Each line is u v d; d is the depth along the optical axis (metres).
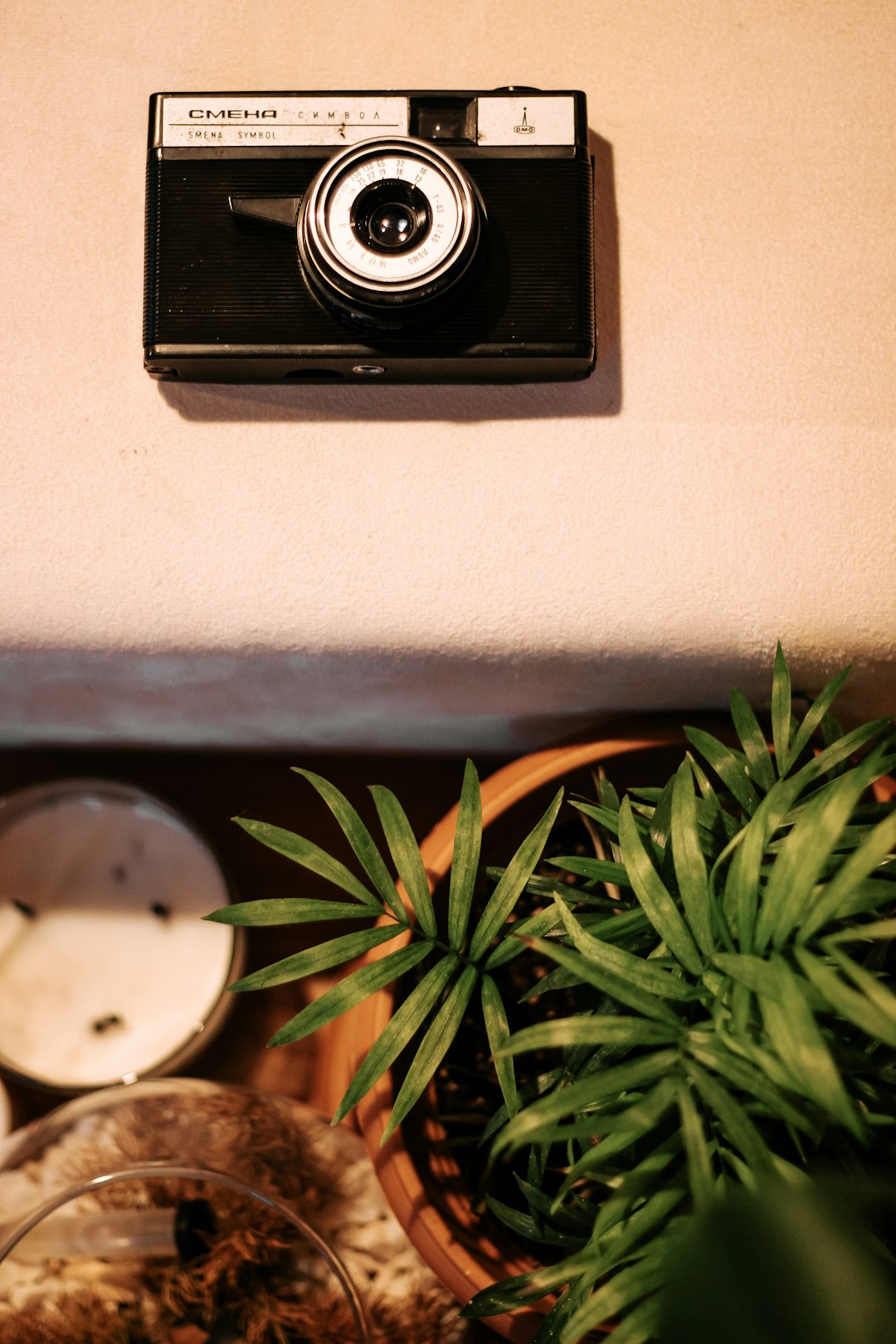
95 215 0.57
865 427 0.55
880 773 0.46
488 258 0.52
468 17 0.58
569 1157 0.46
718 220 0.57
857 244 0.57
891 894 0.38
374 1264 0.60
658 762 0.60
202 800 0.76
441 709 0.63
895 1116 0.42
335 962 0.46
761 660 0.56
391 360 0.53
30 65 0.58
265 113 0.53
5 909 0.70
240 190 0.52
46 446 0.56
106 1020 0.69
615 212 0.57
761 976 0.37
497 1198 0.57
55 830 0.72
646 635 0.55
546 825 0.47
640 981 0.40
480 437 0.55
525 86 0.54
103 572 0.55
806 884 0.37
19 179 0.57
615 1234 0.40
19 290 0.57
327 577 0.55
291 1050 0.73
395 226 0.53
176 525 0.55
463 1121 0.56
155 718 0.67
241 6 0.58
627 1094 0.44
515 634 0.55
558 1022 0.38
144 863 0.72
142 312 0.57
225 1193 0.59
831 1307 0.30
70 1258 0.58
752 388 0.56
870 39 0.58
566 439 0.55
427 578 0.55
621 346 0.56
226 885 0.71
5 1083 0.70
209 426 0.56
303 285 0.52
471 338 0.52
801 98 0.58
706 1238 0.32
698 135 0.57
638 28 0.58
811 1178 0.37
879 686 0.58
